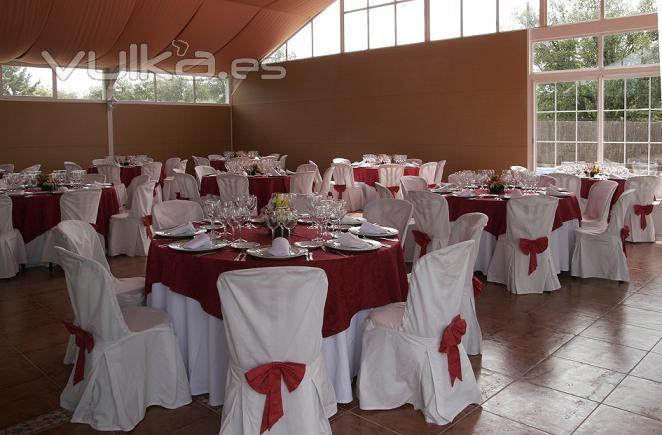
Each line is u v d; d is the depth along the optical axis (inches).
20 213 249.1
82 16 406.3
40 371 148.7
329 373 126.3
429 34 458.0
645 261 256.8
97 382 119.0
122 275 244.7
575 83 392.8
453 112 449.7
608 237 223.3
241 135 599.8
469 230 144.5
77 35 425.4
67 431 118.6
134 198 275.0
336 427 118.0
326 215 144.3
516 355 153.3
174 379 126.8
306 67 536.4
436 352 119.0
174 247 133.8
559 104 401.4
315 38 527.2
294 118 553.0
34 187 285.3
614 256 222.4
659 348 156.7
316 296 96.4
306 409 99.7
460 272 116.9
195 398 131.7
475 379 129.5
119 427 118.1
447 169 457.7
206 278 124.3
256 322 95.0
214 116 593.0
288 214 145.9
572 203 233.0
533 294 208.4
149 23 436.1
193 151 580.7
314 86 533.6
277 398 97.0
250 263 121.4
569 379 138.4
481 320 181.2
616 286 217.8
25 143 477.7
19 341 169.8
